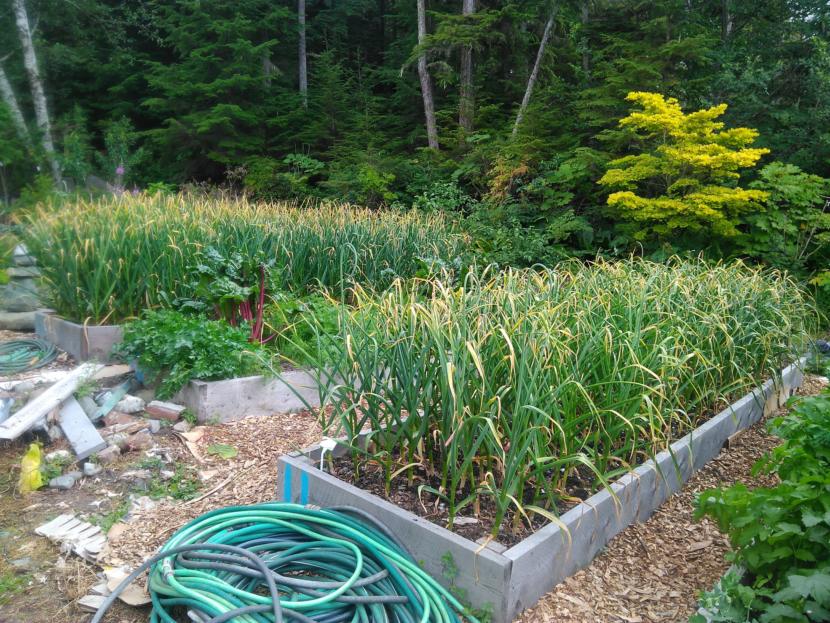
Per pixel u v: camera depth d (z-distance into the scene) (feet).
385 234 24.35
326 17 75.25
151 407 15.06
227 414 15.08
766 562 8.16
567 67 50.03
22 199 30.30
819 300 29.45
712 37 37.17
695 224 29.19
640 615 9.19
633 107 35.99
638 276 17.51
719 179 30.63
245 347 15.92
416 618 8.45
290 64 70.95
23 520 11.06
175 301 17.84
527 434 9.65
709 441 14.24
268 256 20.95
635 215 29.96
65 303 19.15
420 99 61.16
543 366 10.12
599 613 9.14
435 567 9.19
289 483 11.27
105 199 26.18
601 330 11.73
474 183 42.52
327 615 8.08
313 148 57.98
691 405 13.99
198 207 24.49
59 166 38.17
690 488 13.17
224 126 53.78
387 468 10.65
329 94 58.03
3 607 8.99
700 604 9.04
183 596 8.21
